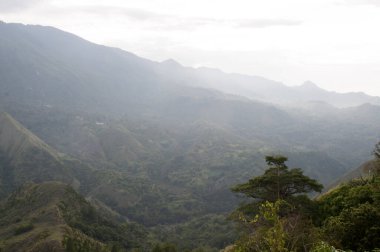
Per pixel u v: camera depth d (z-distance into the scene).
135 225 118.00
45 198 94.69
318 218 27.02
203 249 96.94
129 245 93.62
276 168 29.06
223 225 123.81
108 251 77.12
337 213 25.86
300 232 17.55
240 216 18.00
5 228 81.06
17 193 105.44
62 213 85.81
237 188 30.30
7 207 98.88
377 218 20.27
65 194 96.38
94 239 83.12
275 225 14.27
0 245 69.38
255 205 28.34
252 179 29.42
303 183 28.39
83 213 96.25
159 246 80.69
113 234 93.00
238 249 16.25
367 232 19.67
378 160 35.44
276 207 14.64
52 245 66.62
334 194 28.44
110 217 131.75
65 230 74.62
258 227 17.09
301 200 27.94
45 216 82.56
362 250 19.48
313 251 15.91
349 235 20.22
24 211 91.81
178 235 123.75
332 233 20.50
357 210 20.94
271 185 28.53
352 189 26.30
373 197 23.55
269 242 14.23
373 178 29.47
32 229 76.88
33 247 66.44
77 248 70.12
